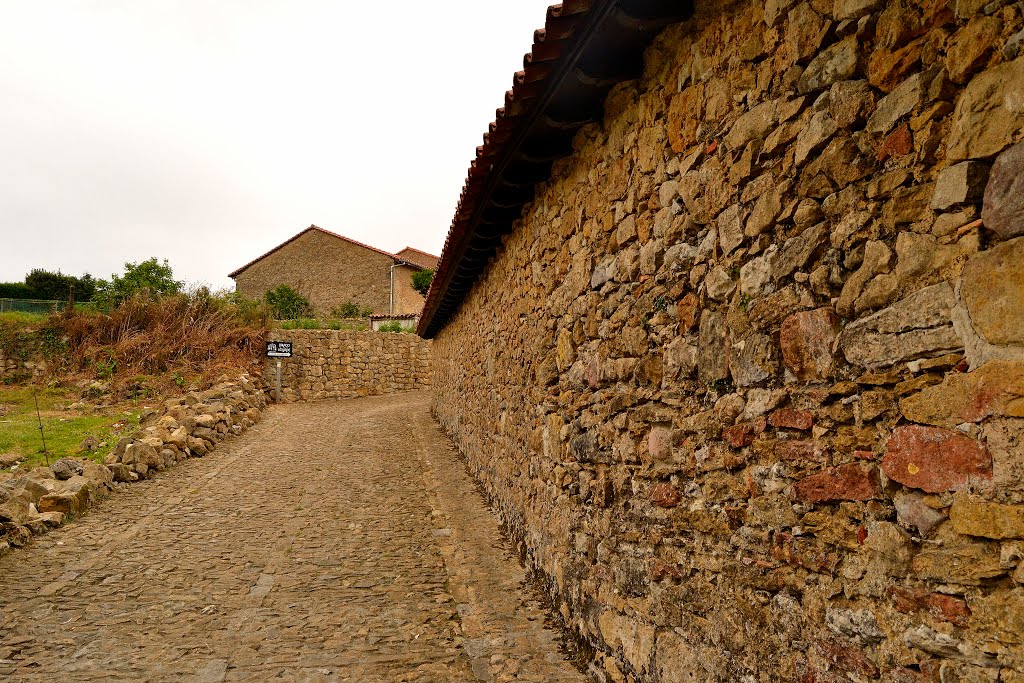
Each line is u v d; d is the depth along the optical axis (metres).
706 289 2.39
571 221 3.92
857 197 1.68
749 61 2.13
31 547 5.59
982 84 1.33
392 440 11.01
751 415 2.11
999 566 1.28
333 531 6.10
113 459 8.00
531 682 3.29
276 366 16.27
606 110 3.31
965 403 1.36
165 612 4.34
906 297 1.52
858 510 1.67
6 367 13.23
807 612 1.83
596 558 3.41
